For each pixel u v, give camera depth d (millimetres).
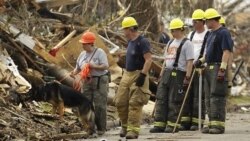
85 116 28750
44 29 41938
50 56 37531
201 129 30781
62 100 28953
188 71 29719
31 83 34750
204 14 29359
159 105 30219
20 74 34969
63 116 31156
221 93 28578
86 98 28969
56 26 43031
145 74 26719
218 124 28672
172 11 60094
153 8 52031
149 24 50562
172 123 29875
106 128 32375
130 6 51688
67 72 37219
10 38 36438
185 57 29938
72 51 38656
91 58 29453
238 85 65188
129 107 26922
